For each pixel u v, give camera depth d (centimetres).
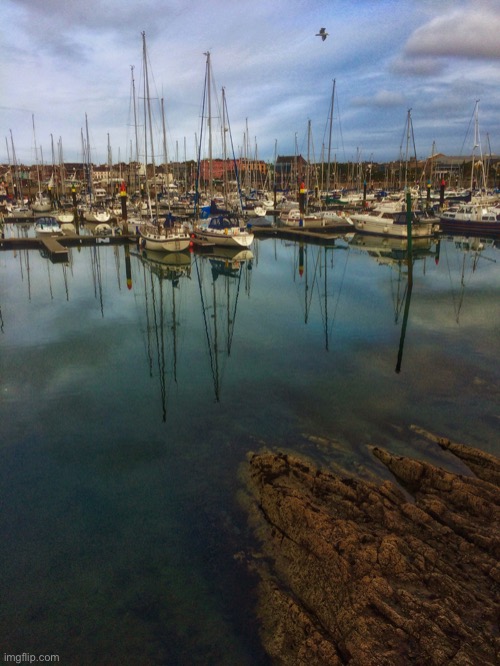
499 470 1115
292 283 3288
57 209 8112
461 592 740
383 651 659
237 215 4631
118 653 750
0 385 1692
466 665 625
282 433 1341
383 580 762
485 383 1636
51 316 2553
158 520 1023
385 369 1773
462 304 2670
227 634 767
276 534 943
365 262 4041
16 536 990
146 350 2033
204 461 1222
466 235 5494
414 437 1293
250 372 1775
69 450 1289
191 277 3531
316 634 716
